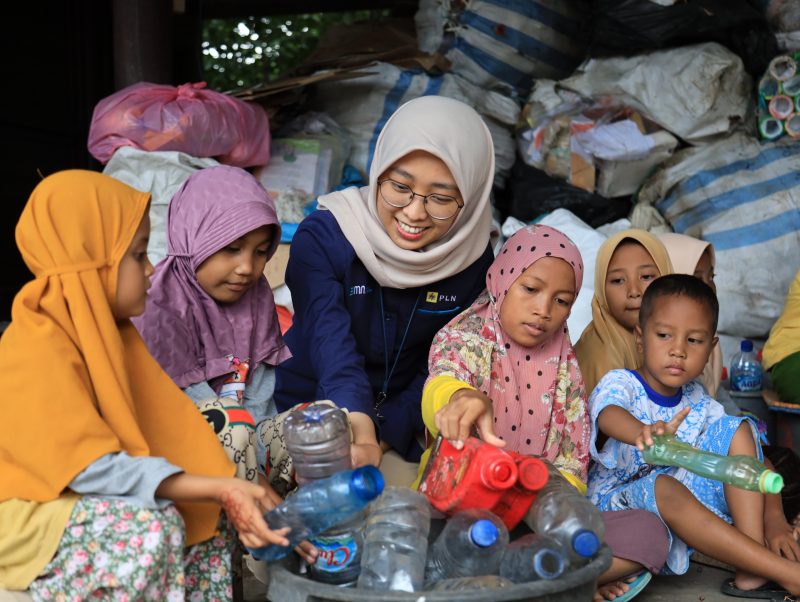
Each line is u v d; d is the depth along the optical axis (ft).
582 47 18.01
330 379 9.06
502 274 9.64
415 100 10.07
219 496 6.91
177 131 14.53
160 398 7.68
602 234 15.78
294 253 10.32
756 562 8.93
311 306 9.87
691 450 8.14
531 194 16.80
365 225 10.05
